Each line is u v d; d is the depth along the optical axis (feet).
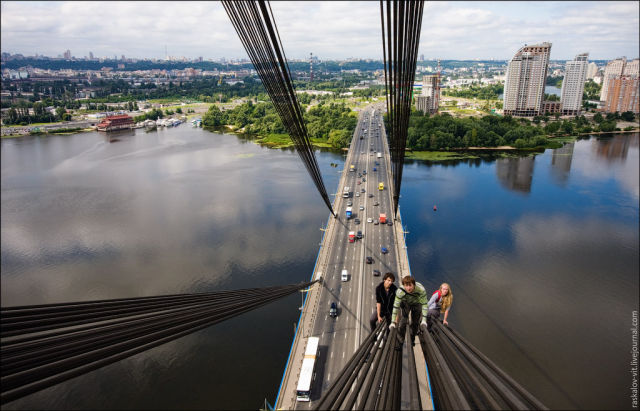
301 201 335.26
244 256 244.22
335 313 158.71
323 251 221.87
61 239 276.00
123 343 14.01
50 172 444.96
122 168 458.91
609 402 142.41
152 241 268.62
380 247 225.97
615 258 239.50
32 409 138.82
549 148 534.37
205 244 262.26
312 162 60.54
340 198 324.19
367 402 14.94
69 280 225.97
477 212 307.99
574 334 175.32
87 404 139.74
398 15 30.27
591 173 411.34
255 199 344.49
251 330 171.32
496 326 179.73
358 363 20.16
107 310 16.40
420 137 536.42
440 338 24.53
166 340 16.14
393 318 28.99
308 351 131.44
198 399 139.74
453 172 420.77
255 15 27.17
